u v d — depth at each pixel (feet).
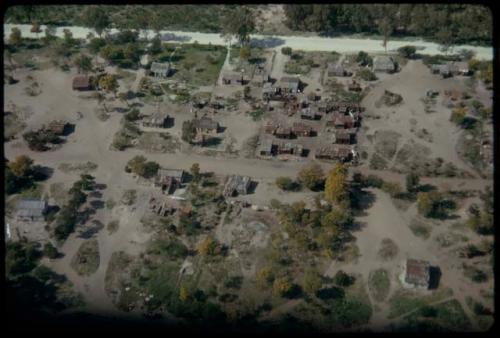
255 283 548.72
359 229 596.70
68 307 533.14
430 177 652.07
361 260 567.18
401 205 620.08
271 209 620.90
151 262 571.69
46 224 610.24
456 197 626.23
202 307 524.11
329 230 585.63
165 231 600.80
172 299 537.65
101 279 558.15
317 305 529.86
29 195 642.63
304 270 559.38
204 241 582.76
